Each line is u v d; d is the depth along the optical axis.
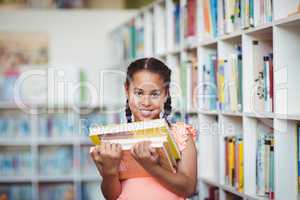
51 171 5.91
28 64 6.25
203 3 3.42
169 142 1.96
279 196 2.53
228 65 2.99
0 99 5.82
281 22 2.41
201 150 3.47
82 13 6.35
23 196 5.91
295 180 2.54
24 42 6.27
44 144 5.99
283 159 2.53
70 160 5.95
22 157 5.84
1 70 6.22
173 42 4.09
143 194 2.09
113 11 6.38
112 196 2.12
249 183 2.81
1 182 5.89
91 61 6.35
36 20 6.30
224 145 3.16
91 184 6.03
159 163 2.05
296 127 2.54
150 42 4.65
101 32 6.38
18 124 5.86
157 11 4.41
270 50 2.81
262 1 2.65
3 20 6.25
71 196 6.00
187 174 2.06
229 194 3.14
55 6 6.52
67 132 5.91
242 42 2.81
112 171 2.04
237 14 2.91
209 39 3.26
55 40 6.31
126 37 5.50
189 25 3.63
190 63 3.62
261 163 2.73
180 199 2.11
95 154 2.03
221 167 3.17
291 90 2.52
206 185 3.48
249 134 2.81
